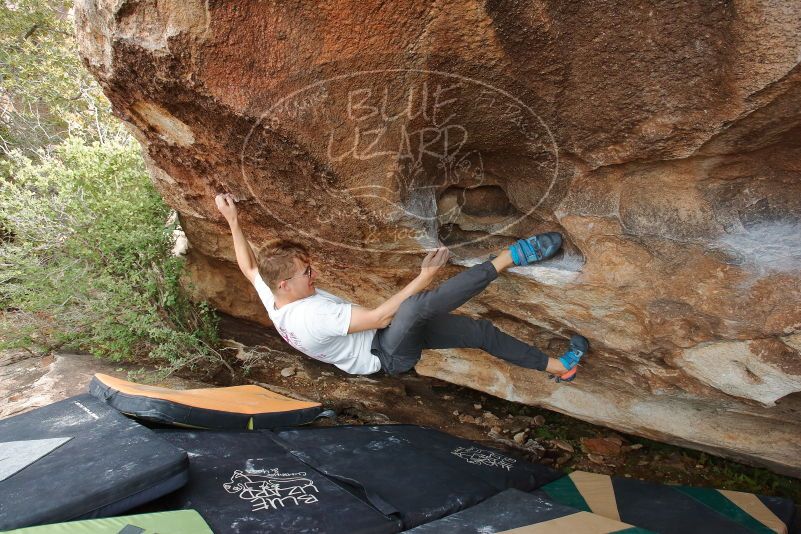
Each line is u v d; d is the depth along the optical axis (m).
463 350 3.64
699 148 2.00
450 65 1.89
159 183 3.51
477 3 1.69
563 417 3.96
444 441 3.20
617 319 2.60
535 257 2.44
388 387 4.21
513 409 4.06
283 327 2.38
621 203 2.32
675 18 1.67
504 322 3.19
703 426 2.98
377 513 2.28
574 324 2.78
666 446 3.64
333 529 2.12
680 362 2.52
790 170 2.04
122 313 4.15
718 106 1.83
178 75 2.08
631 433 3.37
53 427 2.43
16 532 1.71
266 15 1.83
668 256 2.29
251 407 3.18
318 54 1.86
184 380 4.13
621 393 3.19
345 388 4.18
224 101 2.07
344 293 3.37
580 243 2.47
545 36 1.80
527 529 2.13
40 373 4.20
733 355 2.32
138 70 2.21
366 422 3.87
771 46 1.59
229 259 4.05
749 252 2.13
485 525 2.18
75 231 4.23
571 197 2.43
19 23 6.67
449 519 2.24
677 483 3.34
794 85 1.66
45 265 4.42
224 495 2.23
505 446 3.65
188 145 2.62
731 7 1.58
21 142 6.73
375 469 2.67
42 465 2.10
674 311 2.37
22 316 4.55
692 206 2.21
